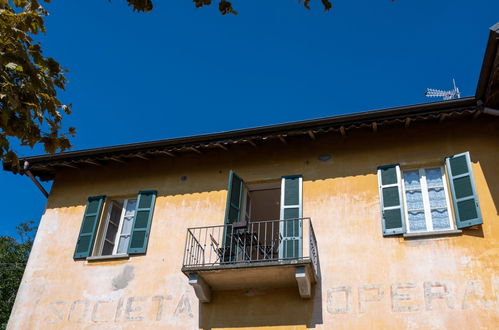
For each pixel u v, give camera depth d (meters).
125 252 11.69
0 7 7.11
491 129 10.59
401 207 10.11
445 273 9.21
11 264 23.86
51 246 11.93
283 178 11.25
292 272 9.52
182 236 11.25
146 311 10.39
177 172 12.27
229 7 5.57
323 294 9.62
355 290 9.49
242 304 9.97
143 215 11.75
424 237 9.70
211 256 10.79
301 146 11.66
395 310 9.08
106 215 12.29
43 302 11.07
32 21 7.14
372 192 10.57
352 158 11.13
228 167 11.93
